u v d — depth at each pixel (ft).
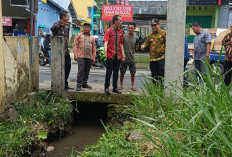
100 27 102.22
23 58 17.06
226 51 21.43
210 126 9.09
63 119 17.28
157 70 20.24
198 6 82.94
